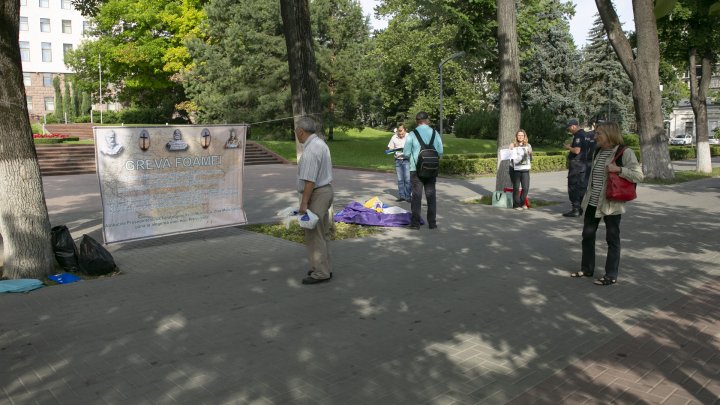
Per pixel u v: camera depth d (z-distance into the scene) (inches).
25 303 223.1
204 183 345.1
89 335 188.4
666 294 234.5
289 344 180.5
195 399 143.1
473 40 903.1
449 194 590.6
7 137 249.0
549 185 697.6
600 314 209.5
